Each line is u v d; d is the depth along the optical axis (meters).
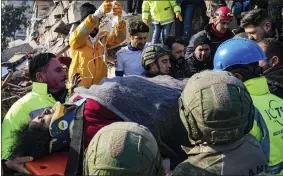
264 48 2.62
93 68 3.57
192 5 5.70
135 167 1.55
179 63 3.80
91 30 3.43
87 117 1.94
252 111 1.63
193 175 1.58
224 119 1.53
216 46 4.12
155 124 1.99
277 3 4.67
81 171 1.80
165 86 2.19
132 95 2.05
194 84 1.62
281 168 1.96
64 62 3.82
